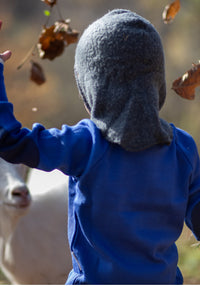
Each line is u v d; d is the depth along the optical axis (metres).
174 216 2.29
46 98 13.59
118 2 17.77
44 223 4.07
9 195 3.72
